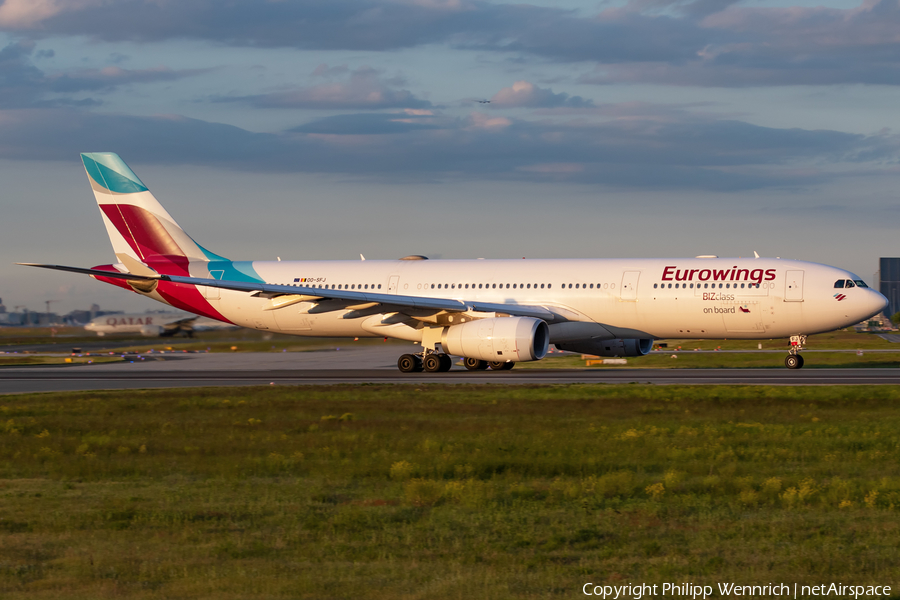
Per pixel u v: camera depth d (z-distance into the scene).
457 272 159.75
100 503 50.12
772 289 140.12
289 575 36.00
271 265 172.25
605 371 151.25
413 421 84.69
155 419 90.00
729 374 138.25
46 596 33.41
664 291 145.12
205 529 43.88
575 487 52.72
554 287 151.62
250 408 98.25
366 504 49.50
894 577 35.66
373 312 149.75
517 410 91.75
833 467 59.84
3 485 56.22
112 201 177.88
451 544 41.00
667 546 40.50
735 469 58.09
